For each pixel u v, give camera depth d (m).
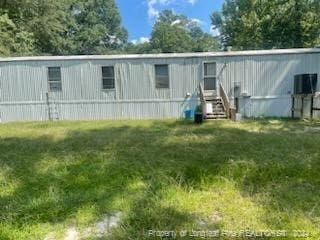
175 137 7.12
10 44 19.45
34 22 22.59
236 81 12.65
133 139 6.90
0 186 3.90
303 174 4.11
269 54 12.49
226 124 10.19
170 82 12.66
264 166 4.35
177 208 3.16
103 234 2.73
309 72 12.56
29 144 6.59
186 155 5.18
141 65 12.56
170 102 12.76
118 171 4.38
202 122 10.74
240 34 29.72
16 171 4.48
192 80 12.66
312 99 11.94
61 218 3.04
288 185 3.76
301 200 3.29
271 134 7.55
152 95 12.73
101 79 12.62
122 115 12.79
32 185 3.94
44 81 12.52
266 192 3.55
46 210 3.14
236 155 5.09
